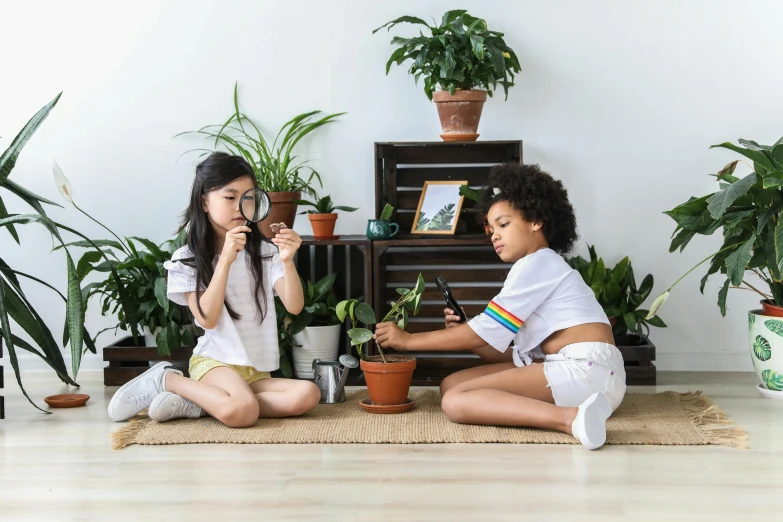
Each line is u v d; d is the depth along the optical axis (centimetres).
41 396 267
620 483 176
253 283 238
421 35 287
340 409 243
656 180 301
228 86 305
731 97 297
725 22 295
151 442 208
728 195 227
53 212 306
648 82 299
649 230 303
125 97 304
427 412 238
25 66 302
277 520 157
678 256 302
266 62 304
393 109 304
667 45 297
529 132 303
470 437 210
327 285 282
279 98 305
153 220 308
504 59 282
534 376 221
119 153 306
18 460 196
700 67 297
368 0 301
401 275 305
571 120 302
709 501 165
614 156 302
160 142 306
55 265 307
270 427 221
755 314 259
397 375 235
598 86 300
